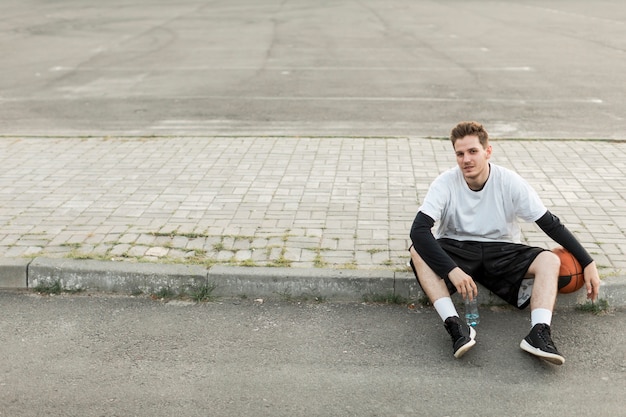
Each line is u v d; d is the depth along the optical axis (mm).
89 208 6512
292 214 6277
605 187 6926
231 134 9641
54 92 13148
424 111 11016
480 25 22672
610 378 4070
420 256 4500
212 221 6133
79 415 3793
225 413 3795
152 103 12008
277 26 23438
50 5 32281
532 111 10859
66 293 5246
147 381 4117
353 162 7934
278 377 4137
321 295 5082
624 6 28625
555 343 4457
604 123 10016
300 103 11773
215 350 4453
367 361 4297
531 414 3742
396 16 25812
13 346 4535
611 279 4906
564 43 18203
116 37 21297
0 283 5316
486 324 4691
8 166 7961
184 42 19984
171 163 7988
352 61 16156
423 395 3932
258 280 5098
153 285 5184
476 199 4605
